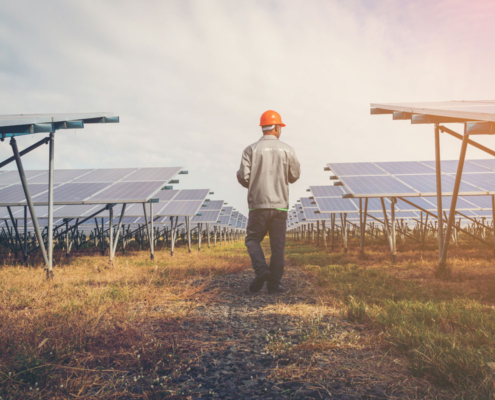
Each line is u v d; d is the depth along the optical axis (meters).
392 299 4.44
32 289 5.48
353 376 2.29
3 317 3.48
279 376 2.30
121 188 9.94
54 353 2.63
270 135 5.37
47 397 2.03
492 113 3.66
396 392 2.05
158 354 2.69
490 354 2.41
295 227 41.50
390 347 2.77
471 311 3.55
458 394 1.96
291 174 5.27
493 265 7.88
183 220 22.73
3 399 1.95
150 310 4.07
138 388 2.14
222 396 2.05
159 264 9.50
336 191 17.39
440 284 5.59
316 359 2.61
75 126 7.02
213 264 8.71
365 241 20.80
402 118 6.56
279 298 4.88
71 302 4.36
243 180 5.23
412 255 10.73
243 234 62.09
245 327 3.48
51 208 6.91
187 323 3.61
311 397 2.02
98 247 19.80
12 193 10.12
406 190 8.62
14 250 13.06
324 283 5.89
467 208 14.13
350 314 3.71
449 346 2.57
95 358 2.63
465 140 6.05
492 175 9.96
